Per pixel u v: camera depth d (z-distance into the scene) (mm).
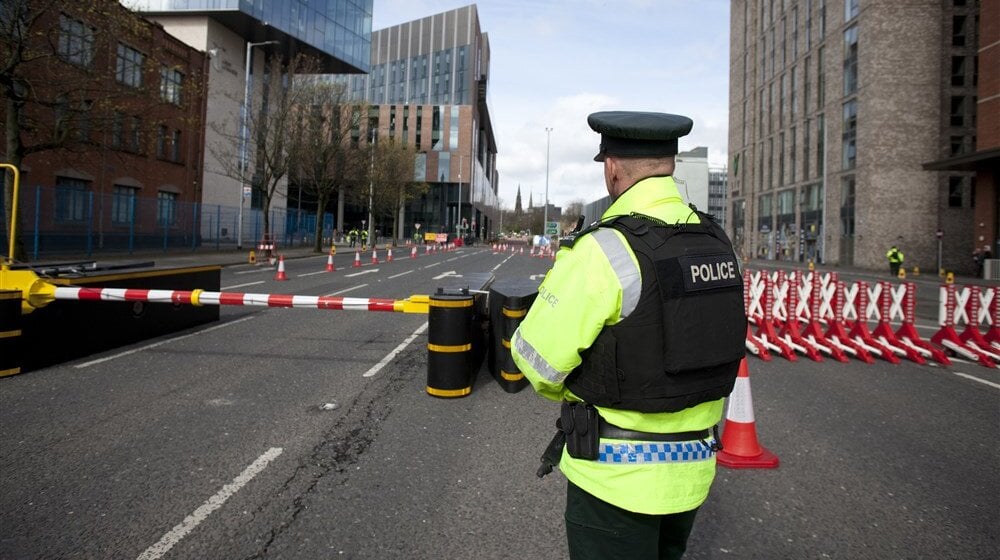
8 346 6305
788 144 54688
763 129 60875
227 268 24250
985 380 7379
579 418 1633
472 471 4051
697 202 13961
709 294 1603
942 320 9250
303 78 33656
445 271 24031
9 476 3783
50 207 22156
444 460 4238
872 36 40469
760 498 3801
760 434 5113
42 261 20641
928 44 39844
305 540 3074
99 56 19750
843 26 44469
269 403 5555
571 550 1705
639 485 1560
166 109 31625
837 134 45438
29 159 22688
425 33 102562
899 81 40000
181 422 4934
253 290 15219
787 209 55062
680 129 1704
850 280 27281
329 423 5012
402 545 3047
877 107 40312
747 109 65188
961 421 5547
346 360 7496
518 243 120875
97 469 3924
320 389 6098
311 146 35938
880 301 9195
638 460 1567
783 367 8109
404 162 57125
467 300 5930
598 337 1592
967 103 39812
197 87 23594
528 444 4602
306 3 42688
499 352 6414
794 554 3084
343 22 47438
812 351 8508
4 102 16719
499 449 4484
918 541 3236
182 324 9531
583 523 1656
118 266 8344
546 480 3914
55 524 3172
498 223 165500
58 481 3723
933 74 39875
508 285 7035
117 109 18109
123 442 4434
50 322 6855
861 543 3209
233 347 8156
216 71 37594
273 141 32094
